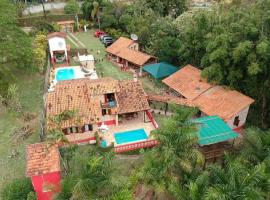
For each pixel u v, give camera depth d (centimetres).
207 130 3027
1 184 2931
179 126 2378
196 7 7881
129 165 3102
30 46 4694
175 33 5500
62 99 3594
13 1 7850
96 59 5934
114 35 6900
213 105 3703
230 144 3147
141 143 3356
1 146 3462
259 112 3856
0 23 4284
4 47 4216
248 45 3378
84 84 3809
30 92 4575
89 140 3444
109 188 2022
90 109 3550
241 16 3866
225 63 3662
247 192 1909
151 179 2258
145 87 4841
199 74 4328
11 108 4025
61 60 5800
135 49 5959
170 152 2230
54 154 2658
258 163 2206
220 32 3841
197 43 4362
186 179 2250
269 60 3381
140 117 3959
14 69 5122
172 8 7506
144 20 6456
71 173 2211
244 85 3809
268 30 3491
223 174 2144
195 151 2314
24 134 3628
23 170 3102
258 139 2442
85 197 1980
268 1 3556
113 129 3703
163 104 4231
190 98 3953
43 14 8088
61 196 2069
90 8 7738
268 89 3566
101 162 2098
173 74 4578
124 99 3812
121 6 7300
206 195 1919
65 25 7625
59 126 3147
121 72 5416
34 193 2580
